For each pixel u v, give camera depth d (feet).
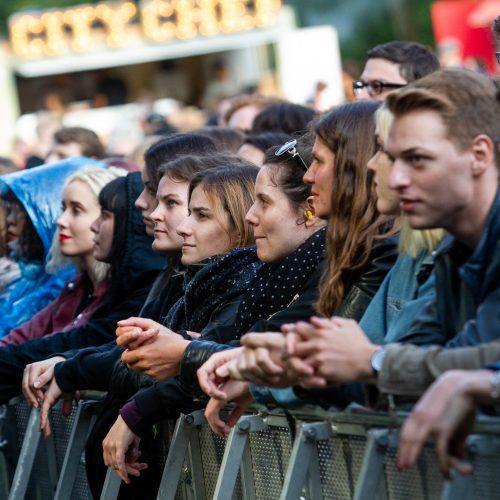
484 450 17.44
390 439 19.15
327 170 21.97
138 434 24.93
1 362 31.89
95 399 29.07
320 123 22.17
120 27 135.13
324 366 17.83
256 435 23.06
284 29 134.00
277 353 18.98
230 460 22.88
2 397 32.14
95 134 51.26
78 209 34.42
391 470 19.31
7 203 39.27
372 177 21.52
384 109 19.71
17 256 39.17
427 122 17.51
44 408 29.04
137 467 25.50
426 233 19.95
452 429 16.01
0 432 33.45
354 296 21.26
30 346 31.91
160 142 31.32
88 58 135.23
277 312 23.29
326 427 20.75
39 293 38.40
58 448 30.78
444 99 17.48
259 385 19.70
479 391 16.03
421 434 16.07
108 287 33.68
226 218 26.76
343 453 20.52
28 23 135.13
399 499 19.30
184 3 134.92
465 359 17.04
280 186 24.23
